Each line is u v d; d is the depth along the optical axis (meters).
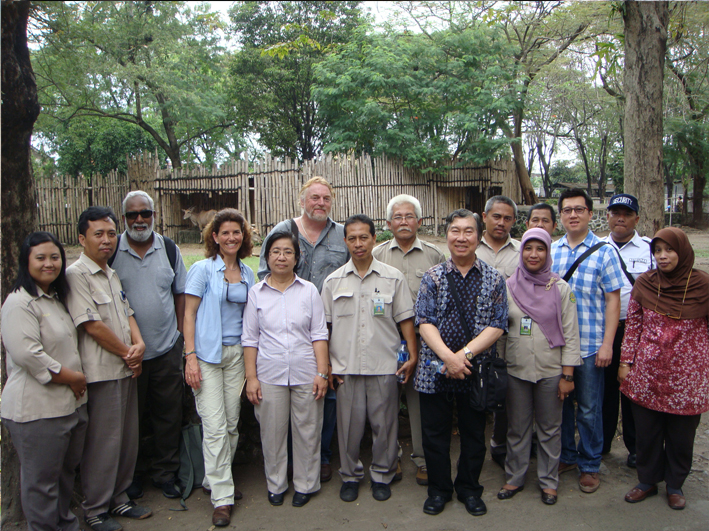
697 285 3.00
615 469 3.60
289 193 13.63
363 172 14.56
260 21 21.41
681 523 2.94
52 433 2.57
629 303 3.26
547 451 3.19
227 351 3.26
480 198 17.31
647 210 4.62
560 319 3.15
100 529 2.90
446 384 3.00
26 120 2.86
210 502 3.25
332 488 3.42
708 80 15.08
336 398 3.30
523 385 3.20
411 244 3.60
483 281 3.05
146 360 3.22
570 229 3.47
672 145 18.88
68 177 14.62
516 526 2.93
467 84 15.31
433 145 15.83
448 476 3.10
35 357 2.50
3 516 2.87
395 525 2.96
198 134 21.30
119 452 2.95
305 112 23.30
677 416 3.03
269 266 3.26
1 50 2.71
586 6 13.72
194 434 3.40
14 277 2.92
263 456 3.49
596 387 3.29
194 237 14.87
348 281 3.29
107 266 3.04
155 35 14.12
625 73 4.69
